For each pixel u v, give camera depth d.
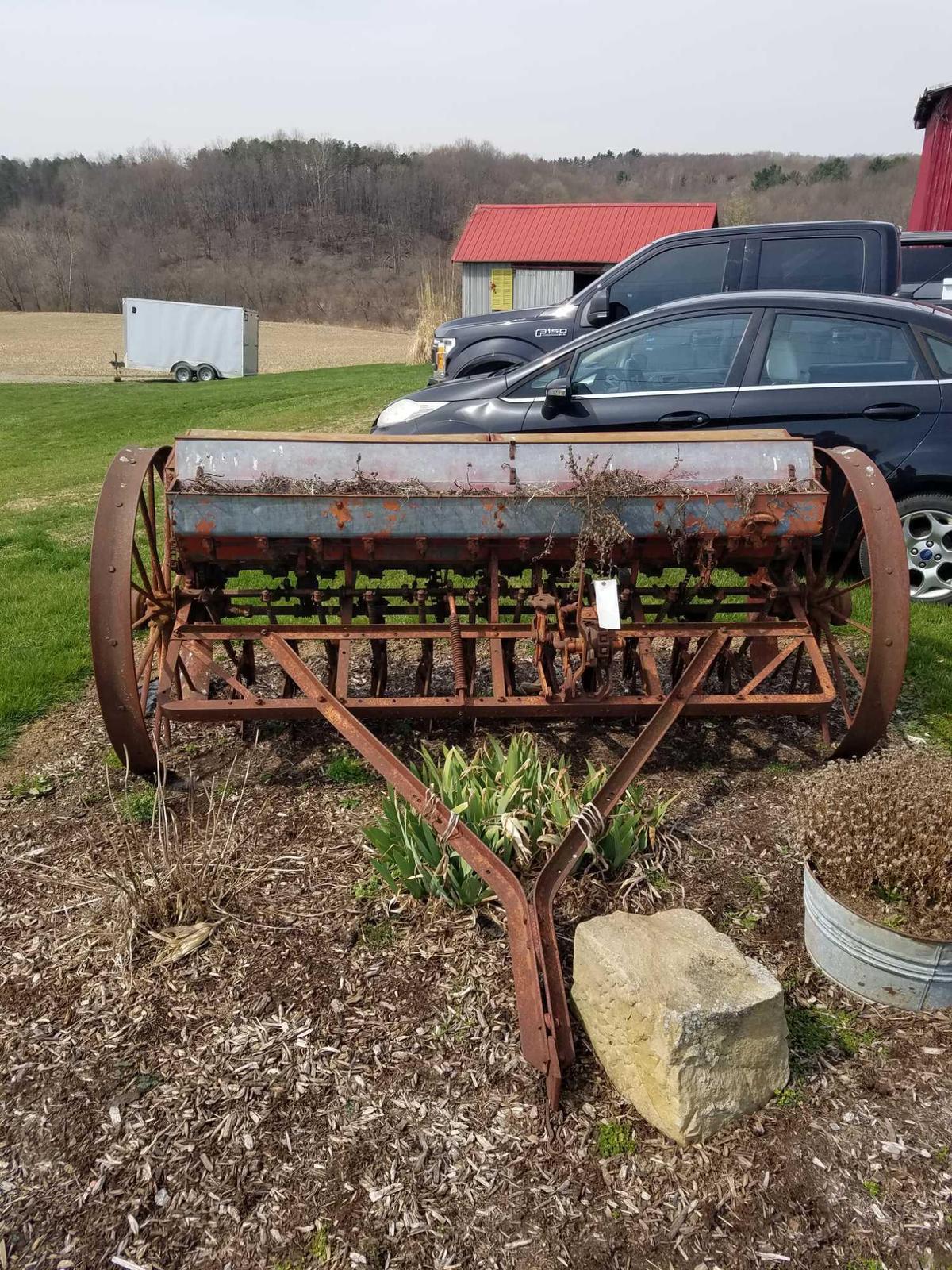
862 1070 2.59
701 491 3.89
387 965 3.02
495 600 4.11
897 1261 2.12
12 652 5.63
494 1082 2.59
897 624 3.77
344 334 62.16
